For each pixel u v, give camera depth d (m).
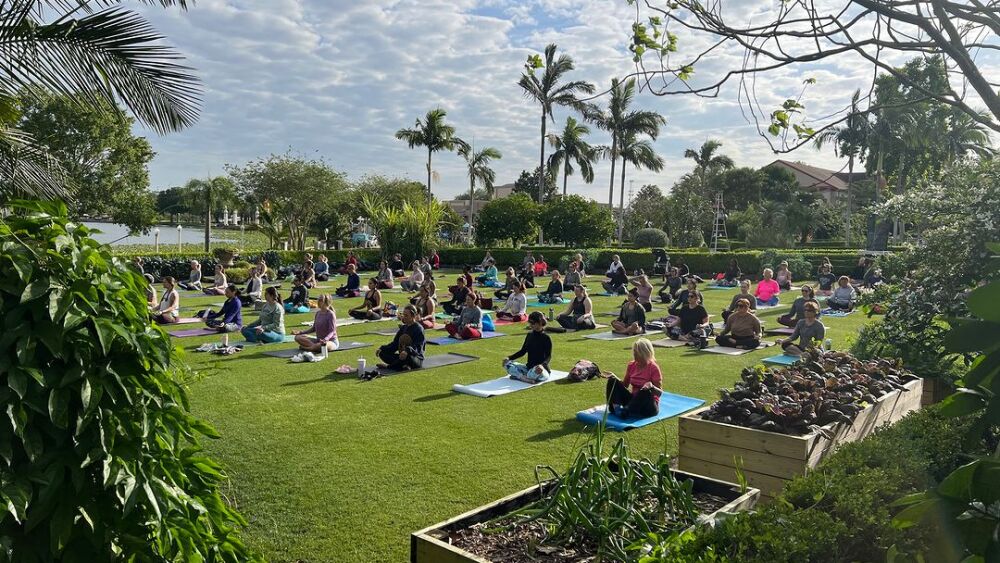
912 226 8.70
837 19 2.40
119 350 2.55
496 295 22.23
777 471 5.11
